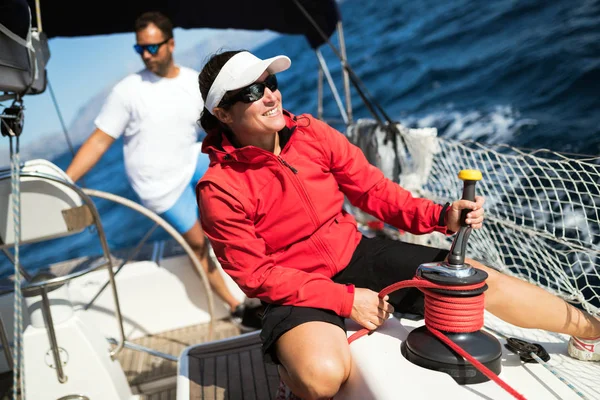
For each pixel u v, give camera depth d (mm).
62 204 1916
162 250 3275
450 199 2402
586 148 5242
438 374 1288
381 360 1371
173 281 3014
